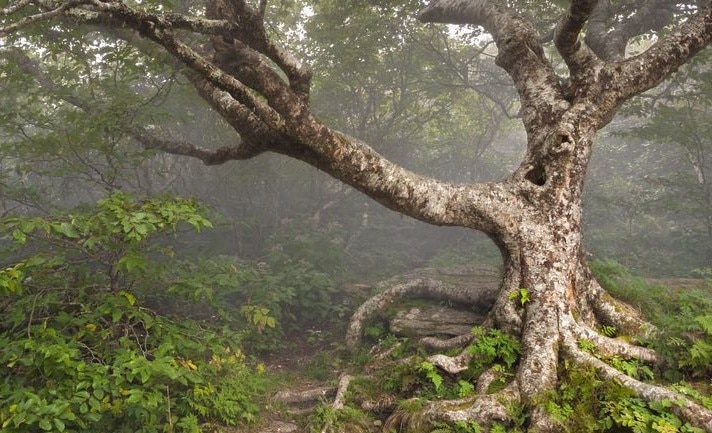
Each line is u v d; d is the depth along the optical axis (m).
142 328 5.84
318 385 6.55
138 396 4.05
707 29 5.97
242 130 5.51
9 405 3.83
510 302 5.58
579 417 4.46
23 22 3.94
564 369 4.97
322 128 5.25
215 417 5.20
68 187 9.67
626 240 11.79
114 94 7.04
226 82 4.55
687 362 4.84
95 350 4.79
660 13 8.36
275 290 8.12
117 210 4.39
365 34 11.60
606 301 5.84
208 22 4.50
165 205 4.73
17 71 6.98
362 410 5.45
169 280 6.43
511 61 6.85
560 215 5.69
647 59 5.86
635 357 5.10
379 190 5.61
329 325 8.74
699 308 5.70
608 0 8.55
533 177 6.01
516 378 5.02
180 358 5.29
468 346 5.64
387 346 6.88
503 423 4.60
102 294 5.26
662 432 3.95
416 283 7.97
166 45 4.32
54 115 8.20
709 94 9.70
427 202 5.73
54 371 4.10
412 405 5.00
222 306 7.75
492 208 5.79
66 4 4.00
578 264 5.80
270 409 5.74
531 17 11.09
